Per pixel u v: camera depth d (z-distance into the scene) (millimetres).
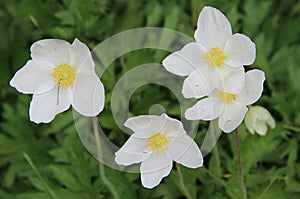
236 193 584
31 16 632
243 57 521
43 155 644
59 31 623
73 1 620
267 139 608
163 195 613
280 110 639
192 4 652
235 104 525
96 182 605
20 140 646
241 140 610
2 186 653
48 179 624
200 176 608
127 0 661
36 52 517
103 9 642
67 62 520
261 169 627
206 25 522
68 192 604
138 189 609
